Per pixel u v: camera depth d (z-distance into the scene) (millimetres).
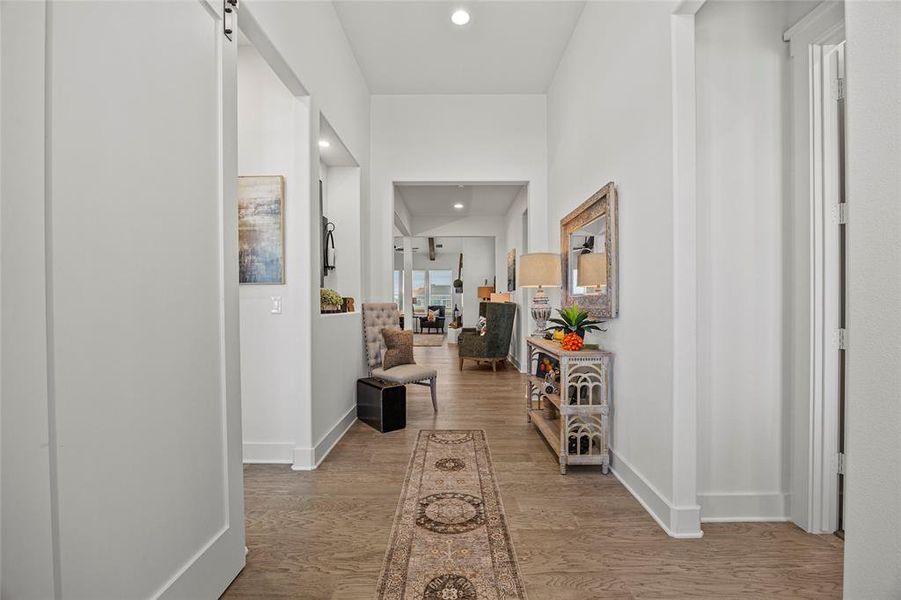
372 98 4969
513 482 2477
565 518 2051
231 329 1621
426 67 4371
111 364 1062
